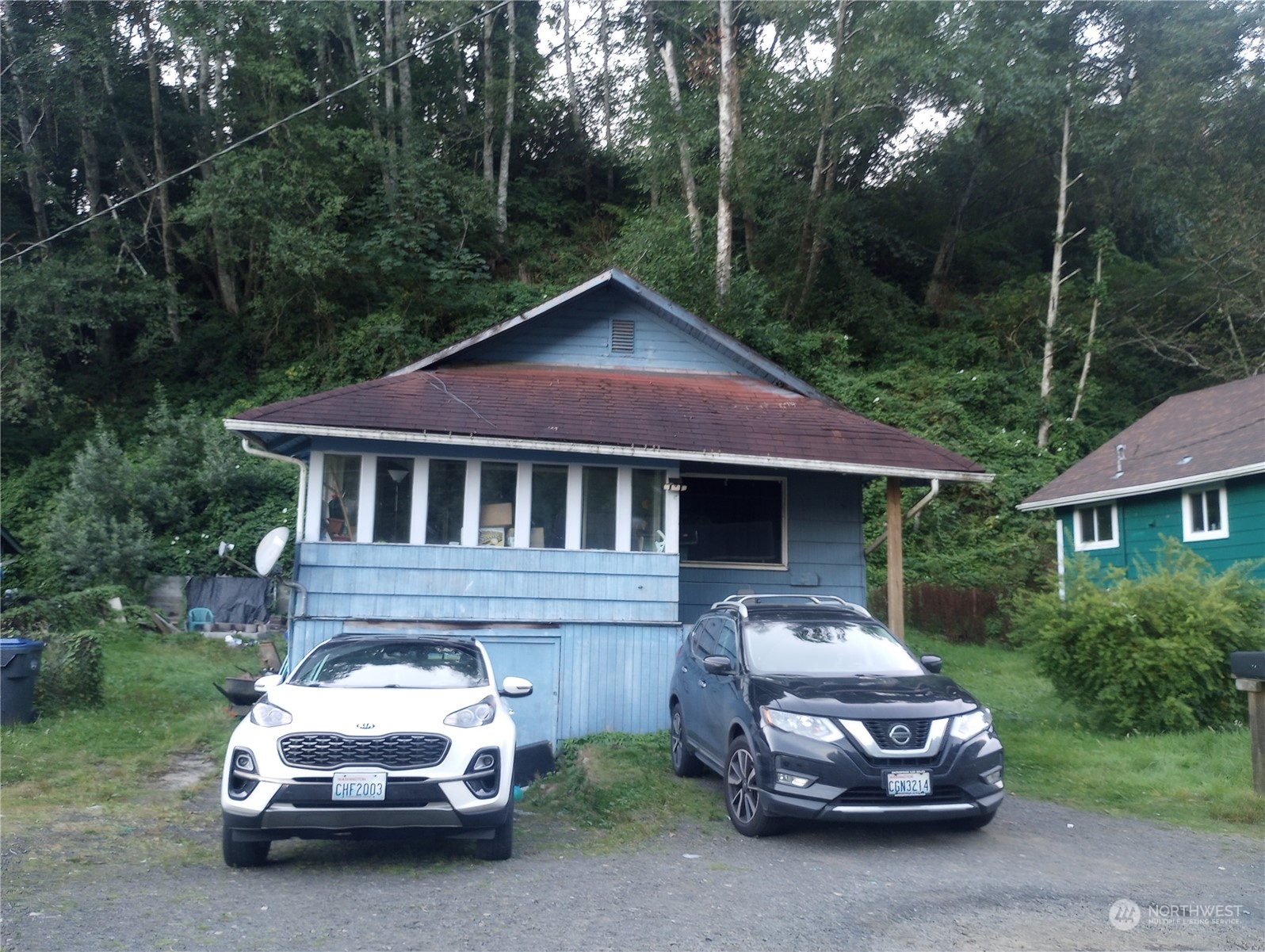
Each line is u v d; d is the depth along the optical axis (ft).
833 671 27.20
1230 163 102.53
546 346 49.06
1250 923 17.47
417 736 21.71
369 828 20.97
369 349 94.07
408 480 39.99
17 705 37.93
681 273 85.61
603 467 41.34
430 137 110.11
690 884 20.10
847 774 22.62
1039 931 16.88
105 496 75.77
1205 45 104.01
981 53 89.51
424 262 97.35
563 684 39.88
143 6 105.50
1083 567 40.57
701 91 93.66
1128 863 21.95
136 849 23.21
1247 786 28.73
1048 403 96.07
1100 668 37.32
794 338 95.45
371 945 16.15
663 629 40.73
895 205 119.65
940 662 27.76
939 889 19.61
